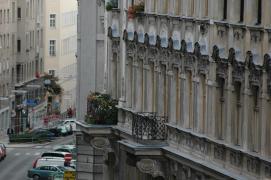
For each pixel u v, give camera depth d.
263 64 57.97
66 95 199.75
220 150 63.28
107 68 85.88
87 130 83.00
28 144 151.00
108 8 83.25
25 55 181.50
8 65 171.62
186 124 68.62
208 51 65.00
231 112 62.12
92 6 92.50
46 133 154.75
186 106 68.75
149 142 71.38
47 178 117.88
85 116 85.38
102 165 90.12
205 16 65.75
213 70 64.38
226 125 62.84
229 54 61.72
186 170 67.88
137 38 77.00
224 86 63.19
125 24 80.00
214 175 62.91
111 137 82.75
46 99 188.75
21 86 177.50
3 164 133.38
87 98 87.38
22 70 179.88
